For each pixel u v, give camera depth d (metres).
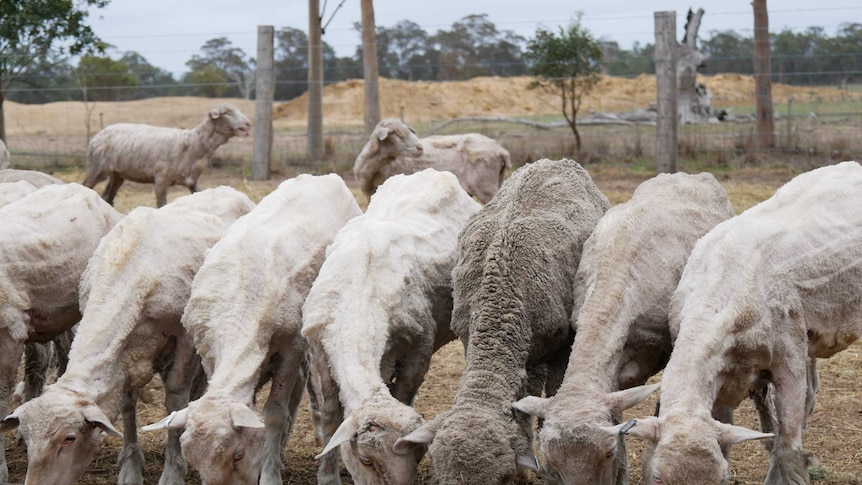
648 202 6.64
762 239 5.89
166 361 7.01
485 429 5.37
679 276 6.32
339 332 6.18
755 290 5.70
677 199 6.83
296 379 7.08
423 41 74.44
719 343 5.52
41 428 5.87
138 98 57.88
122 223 6.94
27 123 38.28
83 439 6.04
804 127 26.28
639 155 20.39
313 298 6.39
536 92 47.66
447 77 70.12
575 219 6.84
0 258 6.86
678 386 5.38
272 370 6.84
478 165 14.85
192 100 46.22
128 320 6.54
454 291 6.61
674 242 6.42
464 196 7.91
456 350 10.30
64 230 7.25
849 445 7.44
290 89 73.50
